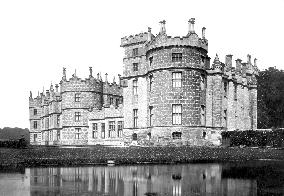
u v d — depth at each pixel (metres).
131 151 33.56
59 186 17.81
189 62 44.53
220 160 32.78
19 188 17.20
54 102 75.50
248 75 60.72
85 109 66.69
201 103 45.81
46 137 81.06
